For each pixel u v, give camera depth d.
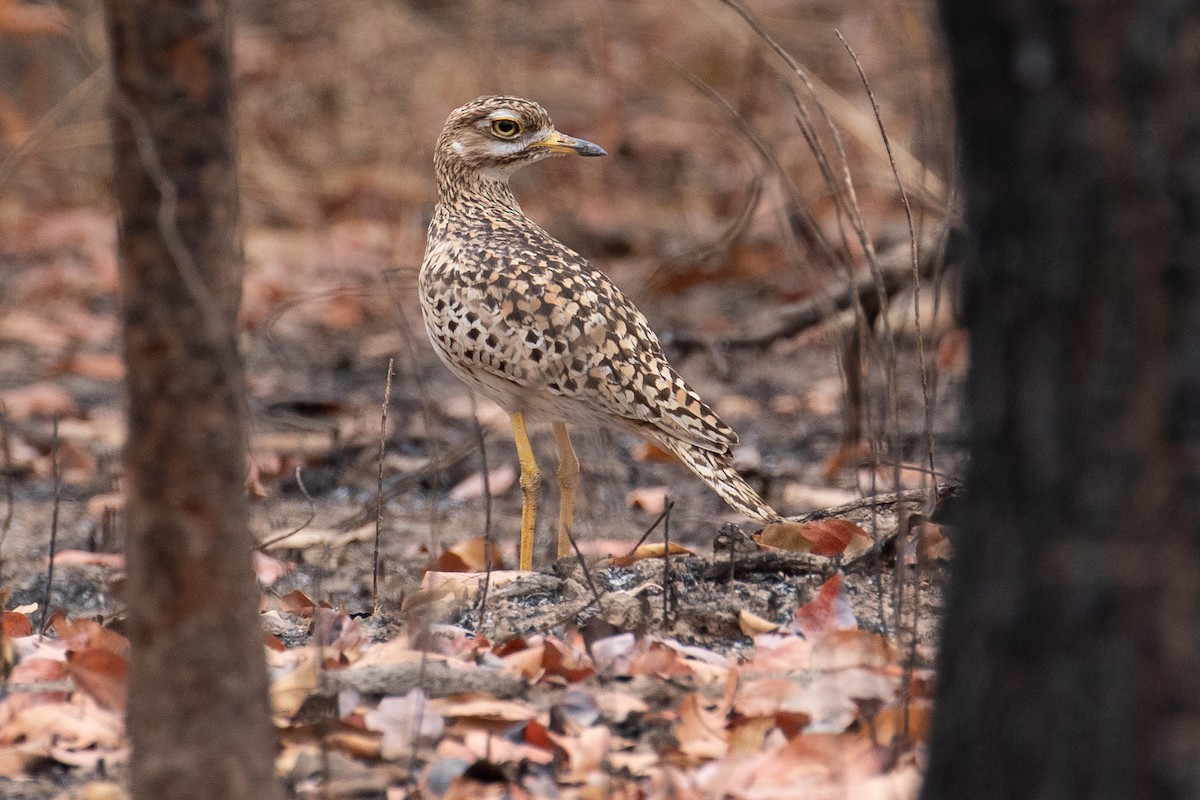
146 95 4.41
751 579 7.95
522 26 28.61
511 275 9.62
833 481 11.81
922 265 14.03
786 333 15.81
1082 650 4.27
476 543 9.81
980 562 4.46
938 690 4.67
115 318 18.77
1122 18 4.00
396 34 24.66
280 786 4.83
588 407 9.60
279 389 15.55
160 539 4.54
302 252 21.14
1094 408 4.18
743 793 5.81
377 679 6.56
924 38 20.19
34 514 11.80
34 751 6.27
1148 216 4.06
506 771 6.08
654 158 24.11
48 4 22.72
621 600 7.53
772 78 24.78
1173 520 4.15
